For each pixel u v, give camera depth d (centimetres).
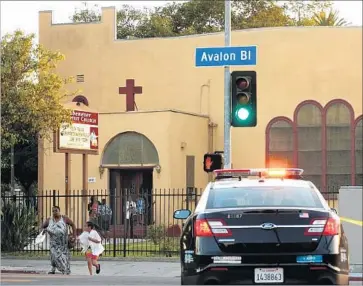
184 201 5988
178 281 3378
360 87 6556
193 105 6956
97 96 7181
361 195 1817
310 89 6662
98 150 6041
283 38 6725
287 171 2180
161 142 6303
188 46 6981
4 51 4800
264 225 1773
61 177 6669
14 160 8112
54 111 4884
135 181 6506
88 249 3791
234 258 1770
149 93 7081
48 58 4997
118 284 3203
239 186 1969
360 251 1814
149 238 5150
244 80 3566
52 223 3791
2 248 4856
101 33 7206
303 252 1758
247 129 6794
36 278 3556
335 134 6594
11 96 4731
